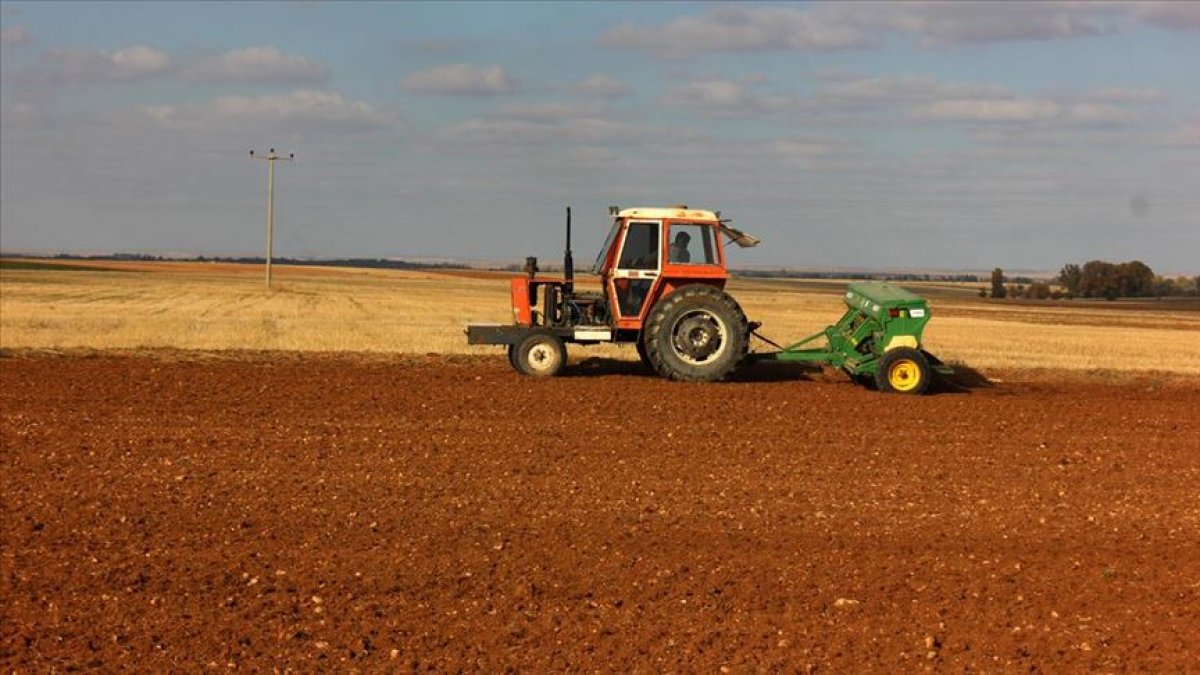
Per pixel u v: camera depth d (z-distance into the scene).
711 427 14.39
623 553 9.19
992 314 63.59
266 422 14.34
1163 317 69.06
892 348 17.77
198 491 10.85
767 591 8.40
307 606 8.02
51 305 44.16
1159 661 7.24
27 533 9.50
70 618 7.76
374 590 8.34
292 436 13.46
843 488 11.34
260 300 52.69
